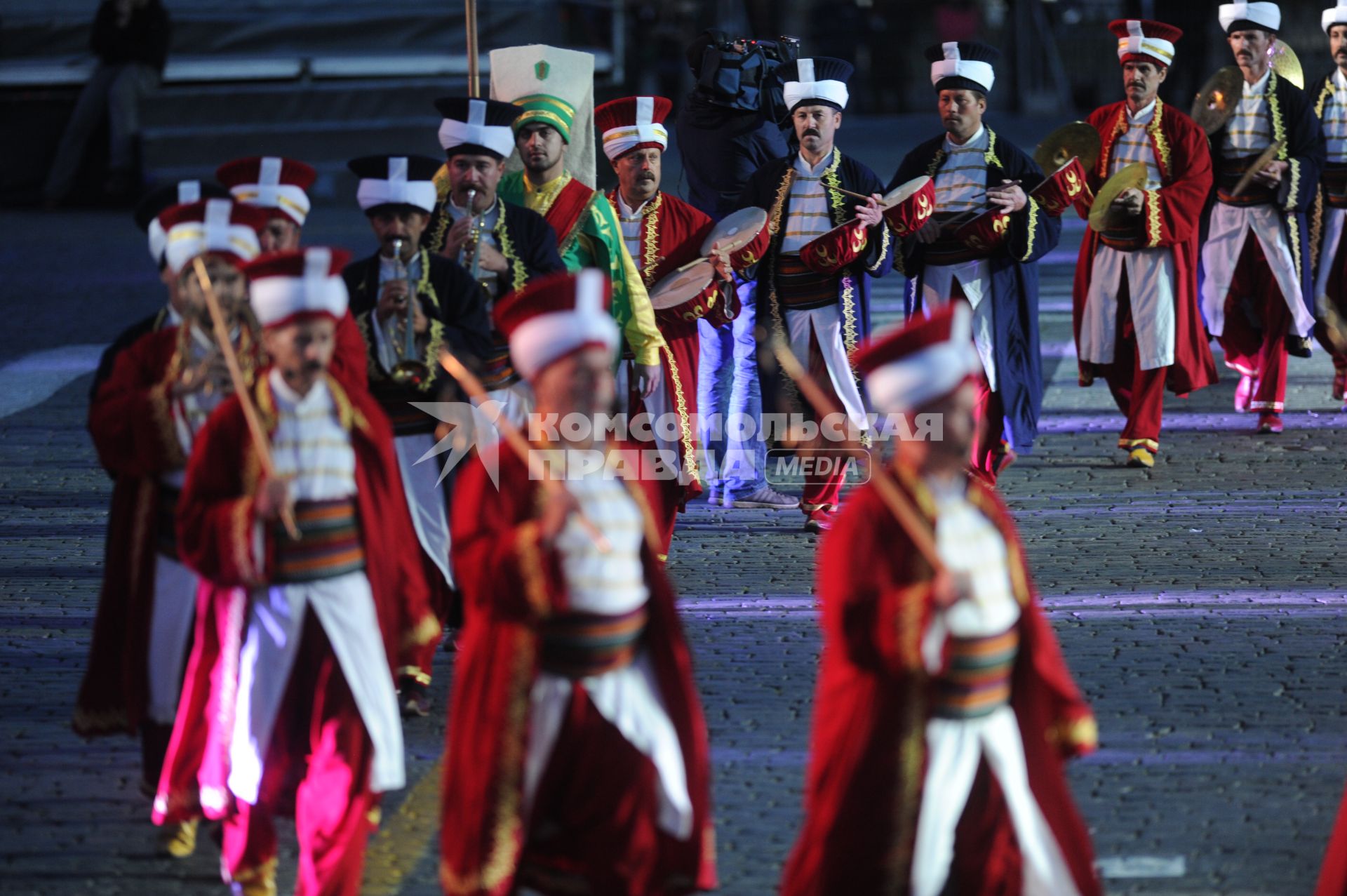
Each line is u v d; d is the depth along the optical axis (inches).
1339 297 1418.6
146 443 650.8
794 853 554.6
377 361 824.9
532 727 553.0
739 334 1200.8
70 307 1961.1
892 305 1913.1
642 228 1080.2
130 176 2775.6
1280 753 757.3
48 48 2935.5
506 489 561.3
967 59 1177.4
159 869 669.9
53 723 818.2
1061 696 561.9
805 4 3882.9
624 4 2918.3
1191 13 3309.5
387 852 685.9
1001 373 1186.0
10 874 661.9
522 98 999.0
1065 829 557.0
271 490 588.7
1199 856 658.8
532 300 561.9
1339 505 1175.6
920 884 538.0
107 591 676.7
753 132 1307.8
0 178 2810.0
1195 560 1055.0
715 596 1008.9
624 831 554.9
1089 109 3617.1
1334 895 585.6
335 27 2913.4
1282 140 1333.7
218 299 655.8
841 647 537.6
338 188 2743.6
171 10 2925.7
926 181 1117.7
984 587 546.6
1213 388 1568.7
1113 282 1286.9
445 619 845.2
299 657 618.8
